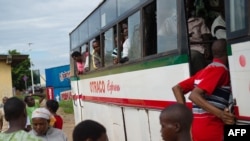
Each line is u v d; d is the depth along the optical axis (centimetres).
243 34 372
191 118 284
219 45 402
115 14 778
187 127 280
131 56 678
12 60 2400
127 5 701
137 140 671
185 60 485
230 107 389
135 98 660
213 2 538
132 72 671
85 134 277
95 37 959
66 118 1962
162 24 550
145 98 613
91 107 1022
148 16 604
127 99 704
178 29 500
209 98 403
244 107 369
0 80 2370
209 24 534
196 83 403
